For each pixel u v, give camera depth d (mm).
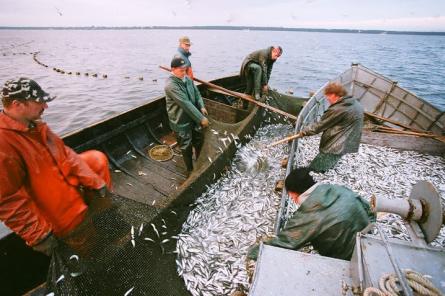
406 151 7168
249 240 4141
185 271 3510
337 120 5137
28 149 2441
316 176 6008
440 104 24188
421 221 2465
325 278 2061
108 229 2854
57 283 2420
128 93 22953
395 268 1764
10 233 3172
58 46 69688
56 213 2713
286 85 29266
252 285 2006
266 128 8164
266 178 5676
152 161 6512
